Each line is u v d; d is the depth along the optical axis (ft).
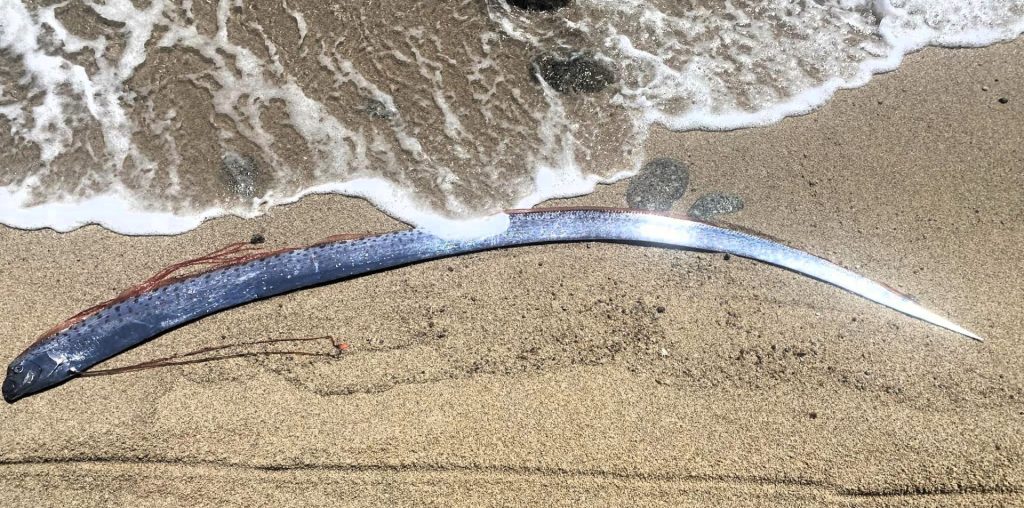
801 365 7.93
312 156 8.98
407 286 8.25
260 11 9.60
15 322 7.94
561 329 8.05
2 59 9.22
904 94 9.50
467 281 8.29
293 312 8.10
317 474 7.38
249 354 7.87
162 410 7.59
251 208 8.69
